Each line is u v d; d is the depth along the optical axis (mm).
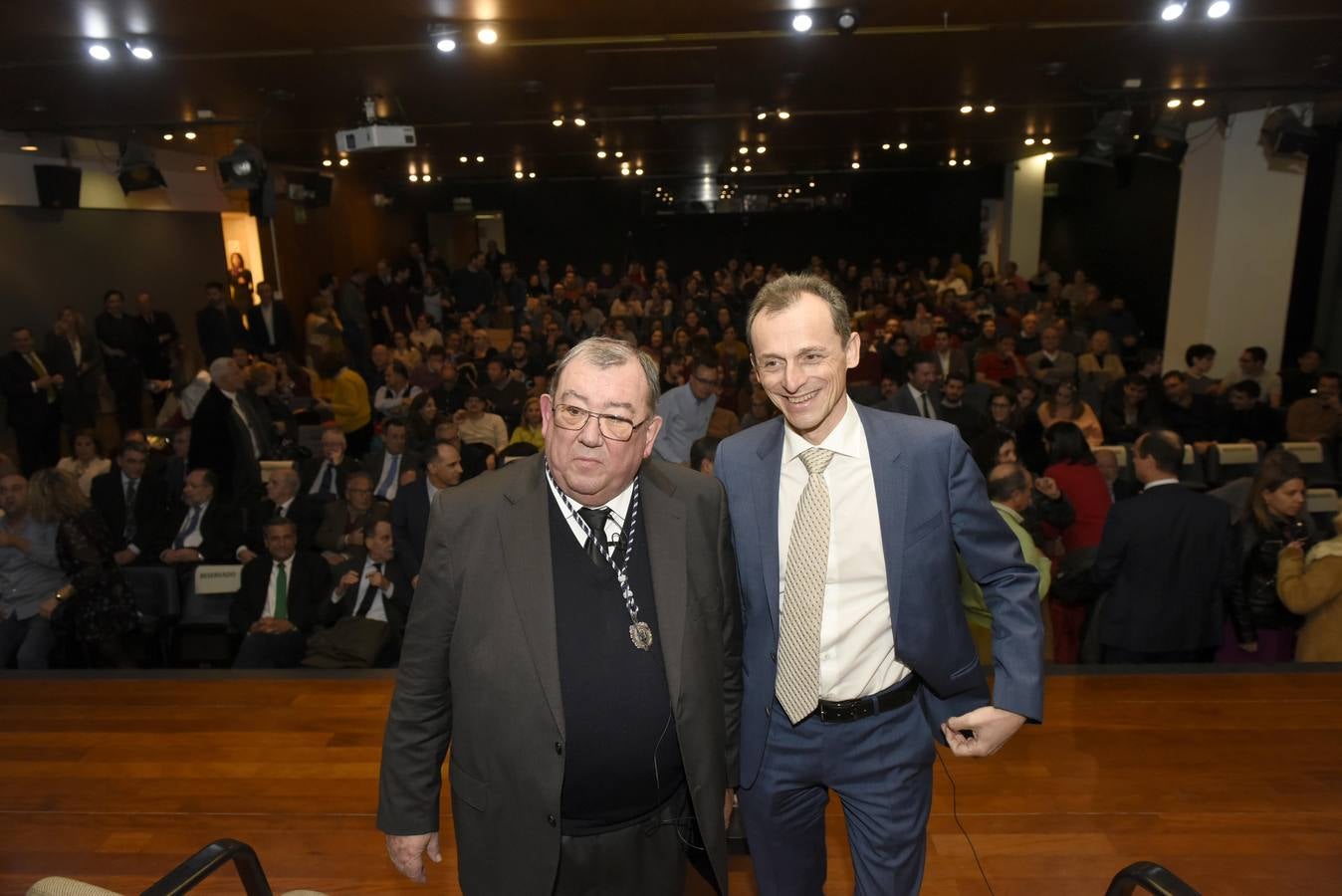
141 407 8680
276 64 5520
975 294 13195
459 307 14117
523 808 1284
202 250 10578
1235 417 6363
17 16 4316
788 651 1402
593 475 1262
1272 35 5246
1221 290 8312
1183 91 6957
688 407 4887
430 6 4305
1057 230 16547
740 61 5793
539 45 5184
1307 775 2523
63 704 3105
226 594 4035
